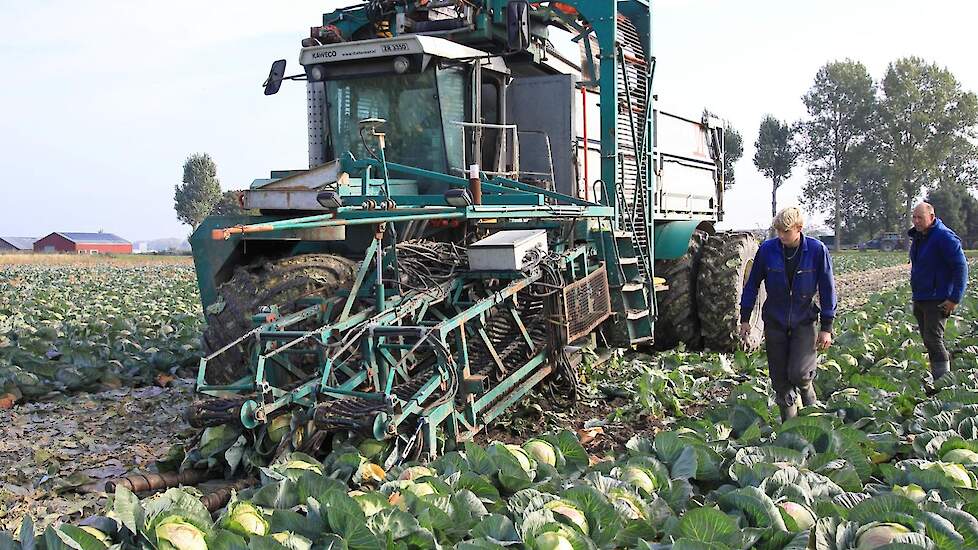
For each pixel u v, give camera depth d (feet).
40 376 27.78
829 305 20.12
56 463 19.07
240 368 20.61
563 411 23.45
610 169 28.91
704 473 14.67
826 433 15.92
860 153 268.41
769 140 305.73
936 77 261.85
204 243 23.17
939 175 266.57
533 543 10.88
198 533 11.20
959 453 15.55
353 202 23.30
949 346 33.94
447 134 25.52
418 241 24.32
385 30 28.48
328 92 26.89
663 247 33.37
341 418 16.19
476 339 21.80
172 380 28.71
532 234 23.02
